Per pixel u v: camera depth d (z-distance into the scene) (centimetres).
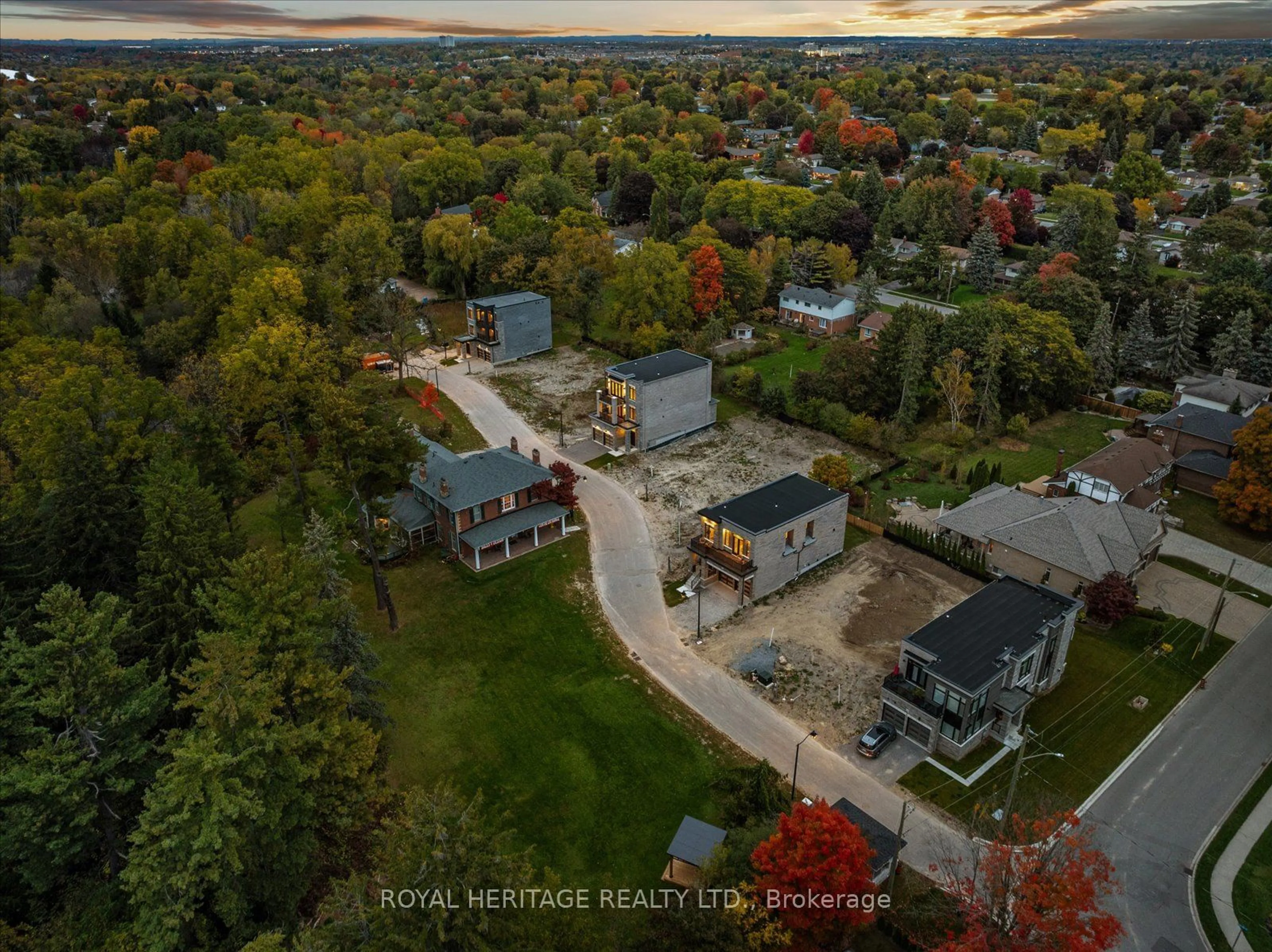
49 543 4750
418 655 5428
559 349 10850
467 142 18812
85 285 10231
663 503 7256
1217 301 9988
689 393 8356
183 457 5847
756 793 3959
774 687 5162
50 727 3878
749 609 5922
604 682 5197
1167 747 4728
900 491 7538
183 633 4406
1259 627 5709
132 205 12850
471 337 10494
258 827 3406
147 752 3669
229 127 18588
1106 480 6819
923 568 6391
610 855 4056
